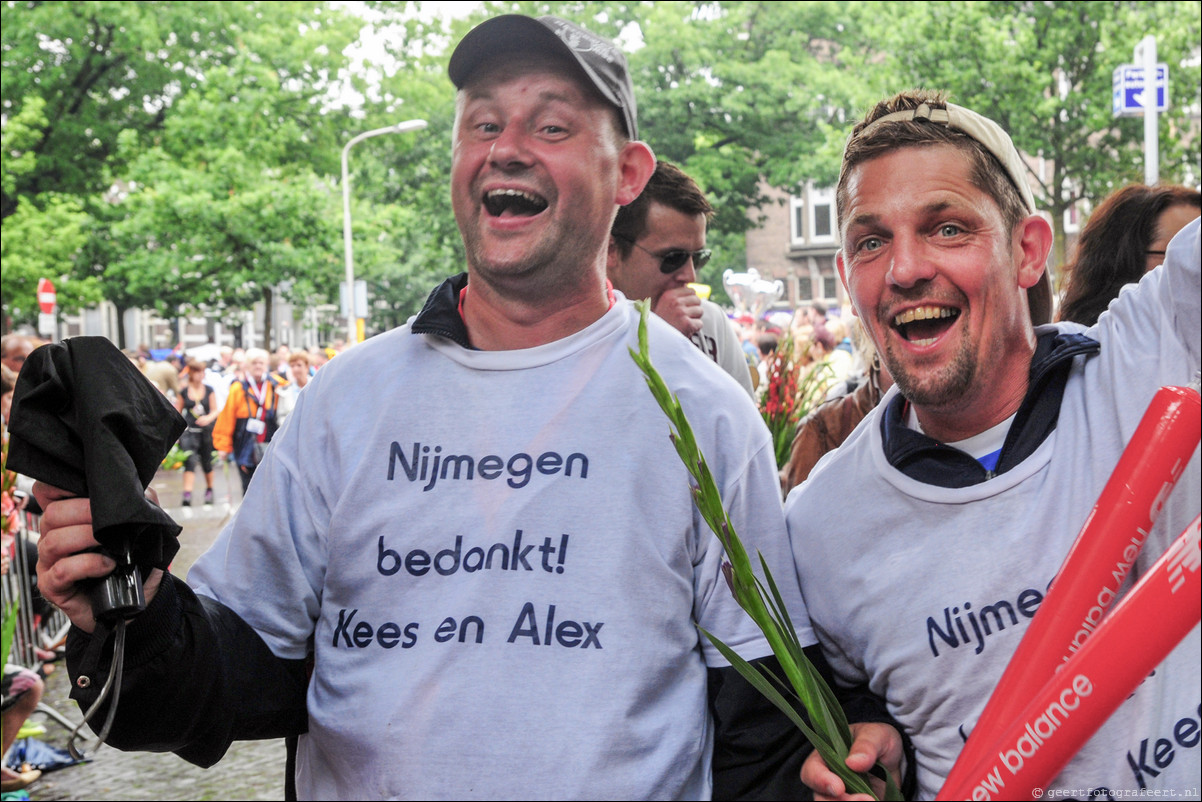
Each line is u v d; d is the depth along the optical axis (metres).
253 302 25.20
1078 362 1.54
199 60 25.25
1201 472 1.41
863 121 1.60
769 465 1.69
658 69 27.25
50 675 6.14
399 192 30.78
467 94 1.70
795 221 39.84
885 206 1.53
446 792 1.52
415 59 29.20
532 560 1.58
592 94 1.67
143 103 25.41
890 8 21.59
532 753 1.51
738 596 1.41
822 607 1.66
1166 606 1.08
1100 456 1.47
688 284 2.81
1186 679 1.40
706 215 2.85
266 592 1.68
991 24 19.27
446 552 1.60
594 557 1.58
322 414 1.72
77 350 1.41
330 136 25.25
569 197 1.64
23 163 21.38
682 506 1.62
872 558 1.60
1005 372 1.55
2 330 21.48
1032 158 20.34
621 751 1.52
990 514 1.50
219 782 4.54
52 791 4.49
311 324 33.44
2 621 5.07
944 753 1.53
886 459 1.60
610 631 1.55
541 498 1.60
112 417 1.37
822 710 1.44
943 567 1.52
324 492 1.69
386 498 1.64
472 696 1.54
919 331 1.56
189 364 13.63
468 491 1.62
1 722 4.45
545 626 1.55
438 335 1.69
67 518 1.41
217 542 1.75
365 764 1.58
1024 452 1.51
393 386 1.69
